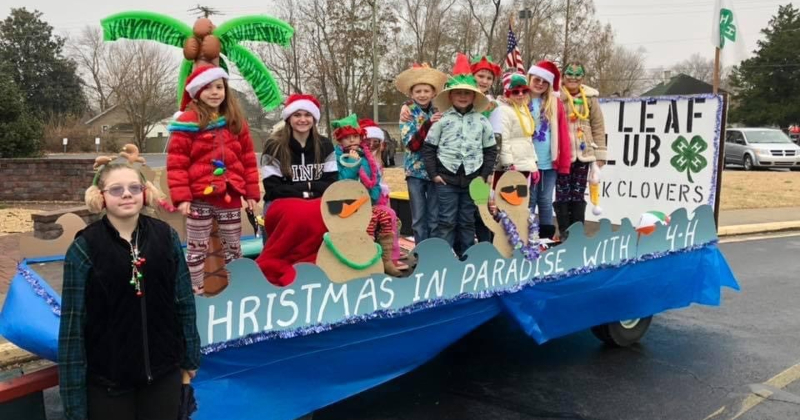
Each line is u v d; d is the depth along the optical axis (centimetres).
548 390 439
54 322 296
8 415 271
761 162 2316
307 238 353
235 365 300
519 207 410
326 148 388
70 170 1324
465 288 376
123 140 6294
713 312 635
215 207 348
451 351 518
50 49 6222
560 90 543
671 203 570
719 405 414
